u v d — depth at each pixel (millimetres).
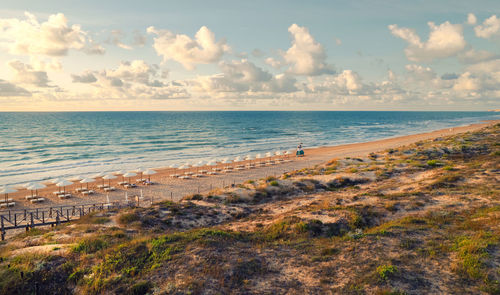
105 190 36312
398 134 115938
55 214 26969
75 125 154375
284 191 28953
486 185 21516
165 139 96438
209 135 111562
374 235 12969
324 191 29062
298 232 15031
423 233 12914
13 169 49531
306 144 87125
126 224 18188
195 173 47312
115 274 10016
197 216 20734
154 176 45594
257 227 17406
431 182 24516
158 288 9055
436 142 56875
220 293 8812
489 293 8266
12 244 14320
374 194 22562
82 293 9180
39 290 9383
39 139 90812
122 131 123312
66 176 45281
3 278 9609
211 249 11719
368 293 8586
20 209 29109
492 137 57000
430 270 9656
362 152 66250
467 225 13430
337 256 11250
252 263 10734
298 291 8953
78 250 11922
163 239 12664
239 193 27500
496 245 10805
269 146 82062
